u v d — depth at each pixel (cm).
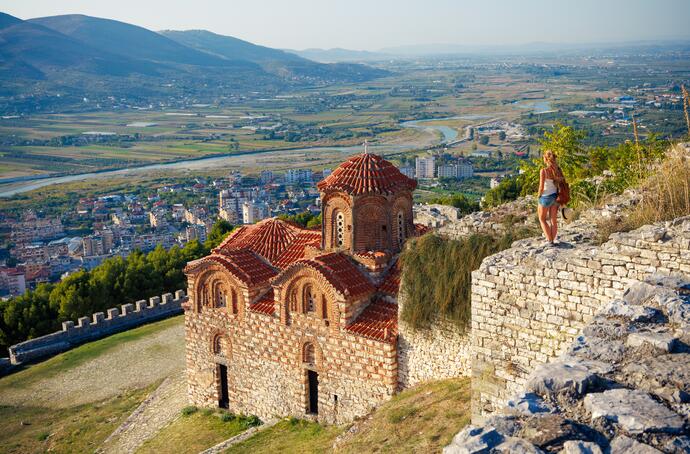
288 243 4300
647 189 2512
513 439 1070
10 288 14750
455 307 3038
